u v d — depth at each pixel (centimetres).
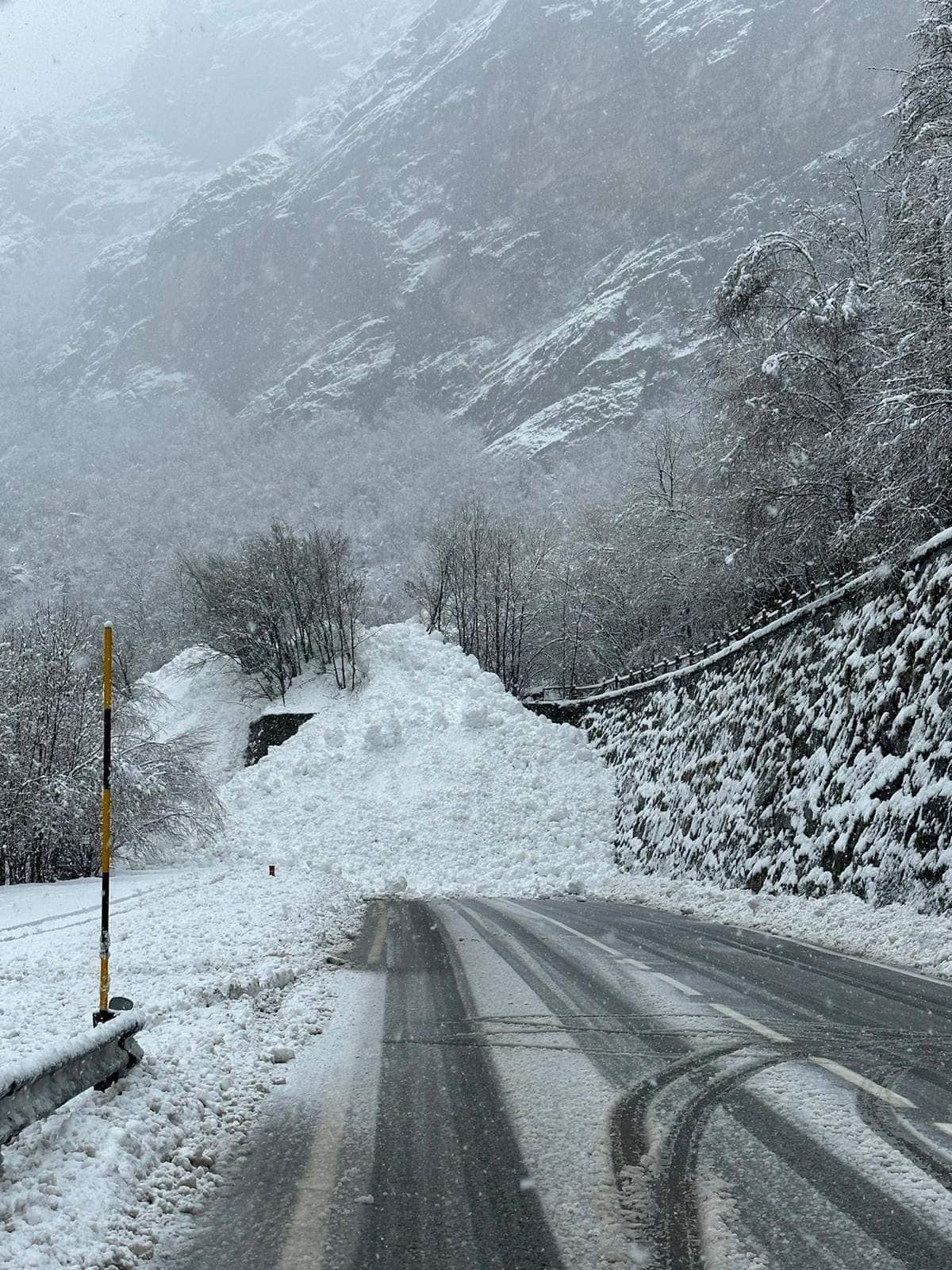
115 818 2850
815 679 2191
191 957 1172
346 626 5366
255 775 4178
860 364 2962
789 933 1614
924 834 1509
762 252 3112
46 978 1070
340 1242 437
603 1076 694
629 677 4234
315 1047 809
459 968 1228
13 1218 430
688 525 4709
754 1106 607
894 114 2550
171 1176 512
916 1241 418
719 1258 407
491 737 4238
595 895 2781
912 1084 651
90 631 2934
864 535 2314
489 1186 495
